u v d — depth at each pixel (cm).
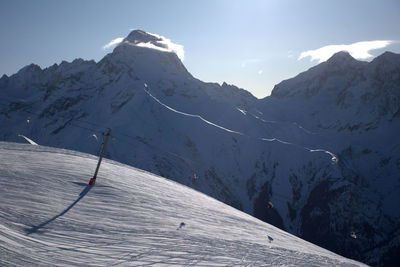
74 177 1875
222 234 1479
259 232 1858
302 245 1962
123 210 1469
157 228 1308
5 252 730
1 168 1678
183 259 992
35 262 730
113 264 852
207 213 1941
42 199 1328
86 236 1041
